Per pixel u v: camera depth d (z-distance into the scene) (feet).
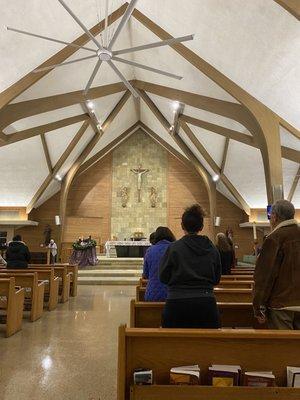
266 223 51.78
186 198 58.44
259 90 26.21
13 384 9.66
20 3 21.85
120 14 27.20
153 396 5.30
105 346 13.44
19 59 25.49
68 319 18.44
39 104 31.37
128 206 58.49
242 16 20.85
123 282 35.68
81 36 27.45
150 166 59.62
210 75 27.14
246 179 48.62
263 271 7.50
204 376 5.63
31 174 47.55
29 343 13.78
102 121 47.01
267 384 5.37
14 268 21.53
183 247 7.38
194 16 23.48
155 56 31.78
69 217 55.67
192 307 6.99
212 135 43.50
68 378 10.13
